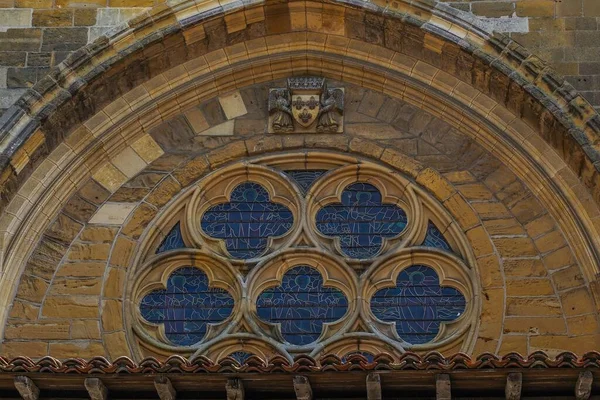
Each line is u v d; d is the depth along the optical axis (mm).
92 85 34125
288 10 35281
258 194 34406
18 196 33344
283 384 28109
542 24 34500
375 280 33000
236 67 35375
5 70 34281
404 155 34406
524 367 27609
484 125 34312
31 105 33438
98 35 34719
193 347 32188
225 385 28016
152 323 32625
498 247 32938
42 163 33812
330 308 32844
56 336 32000
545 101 33375
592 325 31703
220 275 33219
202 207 34156
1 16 34938
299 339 32469
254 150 34656
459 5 34844
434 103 34844
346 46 35375
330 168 34531
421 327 32500
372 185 34406
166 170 34375
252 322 32469
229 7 34812
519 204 33500
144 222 33656
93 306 32438
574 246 32719
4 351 31719
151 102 34875
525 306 32094
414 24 34469
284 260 33281
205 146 34688
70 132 34219
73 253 33125
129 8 34969
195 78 35188
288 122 34812
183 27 34594
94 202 33844
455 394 28188
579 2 34719
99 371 28016
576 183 33188
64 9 35000
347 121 34969
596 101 33531
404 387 28031
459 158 34312
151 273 33250
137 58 34500
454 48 34312
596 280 31984
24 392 28188
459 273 32969
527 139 33969
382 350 32094
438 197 33812
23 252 32906
